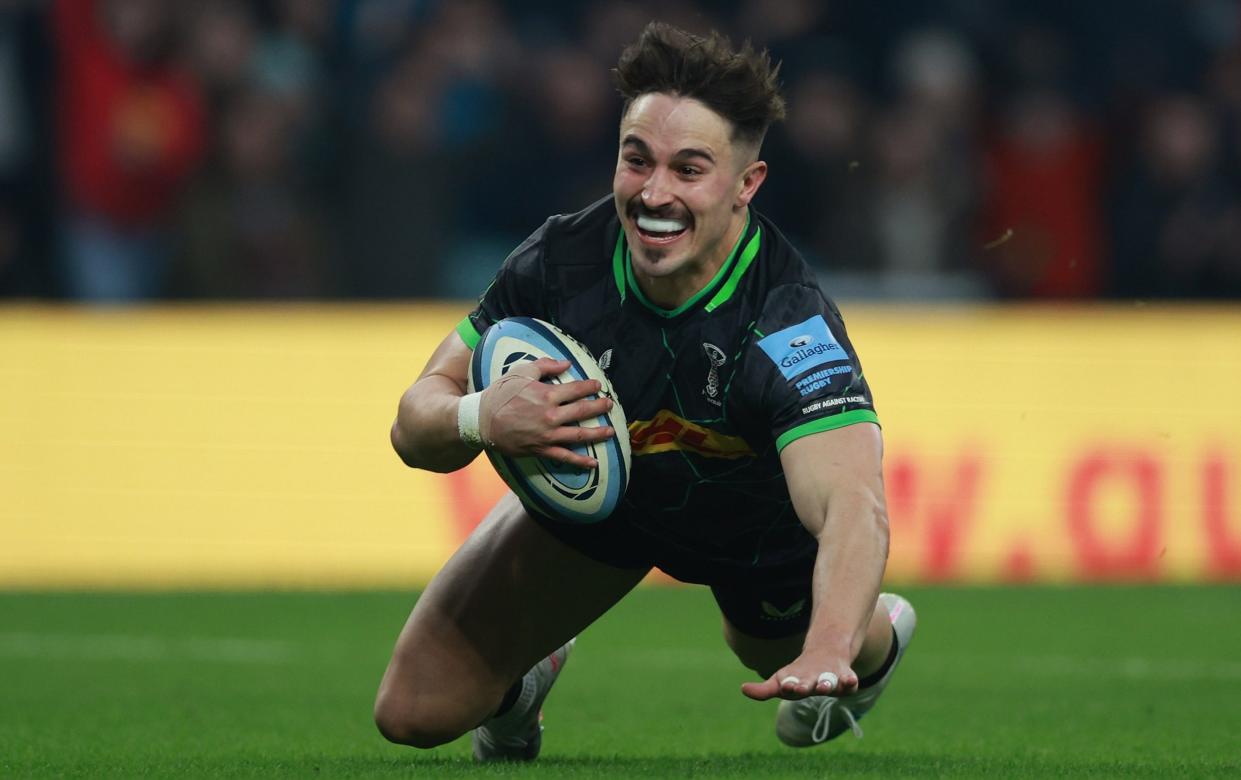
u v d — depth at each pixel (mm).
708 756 17031
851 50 48250
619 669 25391
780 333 13859
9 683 23734
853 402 13562
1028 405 38312
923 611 32656
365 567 37156
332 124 45344
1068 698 22281
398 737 15547
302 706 21406
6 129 44625
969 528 37875
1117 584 37219
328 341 38000
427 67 45312
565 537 15188
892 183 45781
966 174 46688
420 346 38031
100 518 37562
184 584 37094
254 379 37875
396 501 37406
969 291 46156
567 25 47812
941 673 24938
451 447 13961
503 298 14805
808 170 45812
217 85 45188
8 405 37781
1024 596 35031
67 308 43438
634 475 14578
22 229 44844
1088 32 49031
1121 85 48531
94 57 44656
